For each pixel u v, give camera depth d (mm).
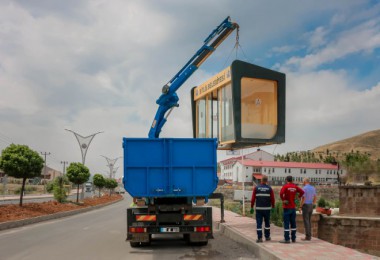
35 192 79688
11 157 22844
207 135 18078
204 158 12070
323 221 29609
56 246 12195
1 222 17438
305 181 12531
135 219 11922
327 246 10758
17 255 10477
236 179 100312
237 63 15508
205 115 18438
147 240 11852
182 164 11969
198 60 16438
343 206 32281
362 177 44375
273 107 16094
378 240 28031
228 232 15508
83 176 39438
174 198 12344
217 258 10336
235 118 15266
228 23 16016
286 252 9727
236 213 26141
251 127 15594
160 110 16422
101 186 64812
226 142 16125
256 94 15875
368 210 31031
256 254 10859
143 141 11977
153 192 11867
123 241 13516
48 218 22984
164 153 11961
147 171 11883
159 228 11859
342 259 8812
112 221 22219
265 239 11953
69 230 17047
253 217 23078
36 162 23781
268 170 99062
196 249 11875
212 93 17781
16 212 21922
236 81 15445
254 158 114188
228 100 16016
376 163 45031
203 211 12125
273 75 16062
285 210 11602
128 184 11859
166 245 12688
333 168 105375
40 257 10188
